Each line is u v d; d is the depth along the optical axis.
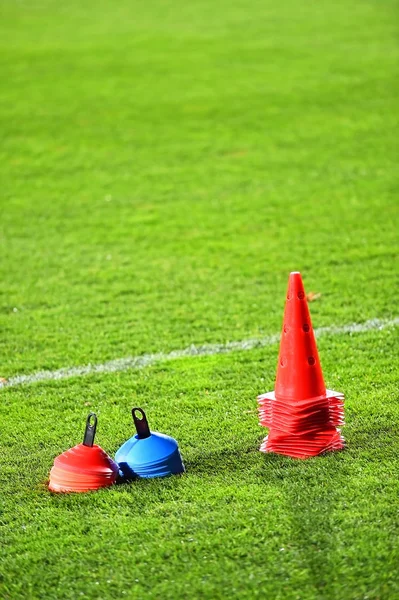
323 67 77.56
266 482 17.02
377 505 15.88
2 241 40.53
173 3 117.75
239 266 35.38
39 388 23.41
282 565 14.23
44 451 19.30
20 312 30.53
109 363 25.19
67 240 40.34
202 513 15.97
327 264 34.91
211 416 20.75
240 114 64.56
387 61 78.31
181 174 51.56
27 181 51.34
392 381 22.44
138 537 15.32
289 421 18.00
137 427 17.91
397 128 58.66
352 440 18.77
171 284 33.31
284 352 18.11
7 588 14.12
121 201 46.78
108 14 111.50
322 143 56.34
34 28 103.12
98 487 17.11
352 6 107.81
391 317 28.00
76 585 14.09
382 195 44.97
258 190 47.50
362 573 13.90
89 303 31.31
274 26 98.31
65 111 67.38
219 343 26.48
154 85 74.44
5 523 16.19
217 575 14.09
